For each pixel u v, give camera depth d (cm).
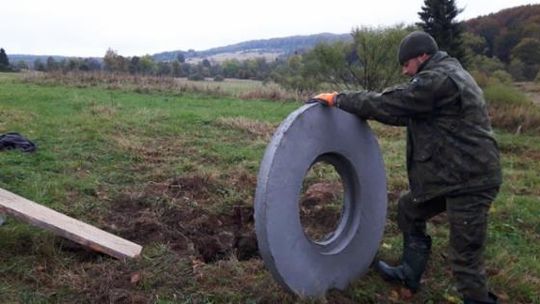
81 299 387
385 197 441
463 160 352
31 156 801
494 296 378
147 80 2452
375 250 439
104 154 862
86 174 729
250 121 1288
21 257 447
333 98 384
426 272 469
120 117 1273
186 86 2367
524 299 433
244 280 425
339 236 418
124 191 659
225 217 606
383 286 433
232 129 1209
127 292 389
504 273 466
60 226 453
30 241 474
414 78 364
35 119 1188
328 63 3300
